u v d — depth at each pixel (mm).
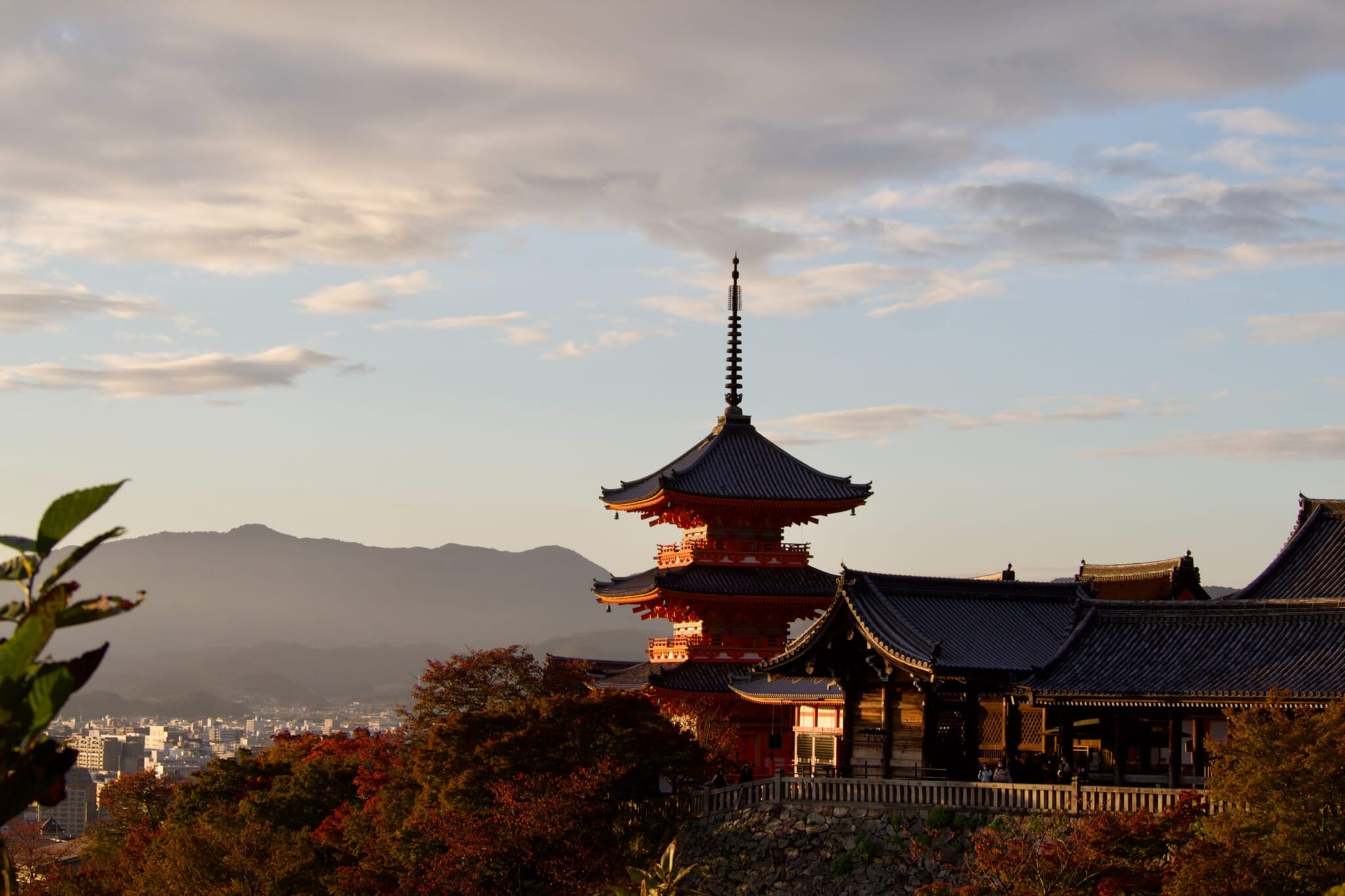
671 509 109000
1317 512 85312
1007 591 79312
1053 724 69562
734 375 115875
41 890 113500
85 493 13906
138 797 128500
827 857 65312
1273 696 55594
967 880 58531
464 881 66688
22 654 14031
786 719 99875
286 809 92375
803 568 107375
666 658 107188
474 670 102375
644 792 73625
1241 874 47531
